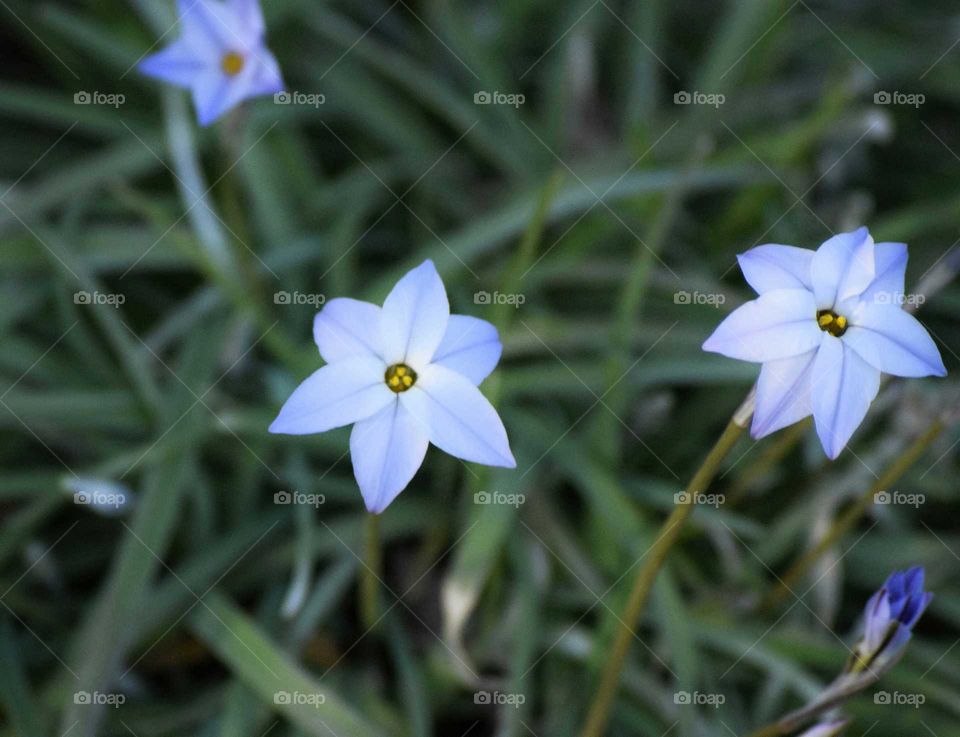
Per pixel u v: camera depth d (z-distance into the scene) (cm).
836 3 68
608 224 55
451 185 61
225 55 44
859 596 50
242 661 45
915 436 48
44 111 58
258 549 48
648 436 52
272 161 56
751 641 47
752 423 36
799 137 55
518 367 52
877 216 64
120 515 49
